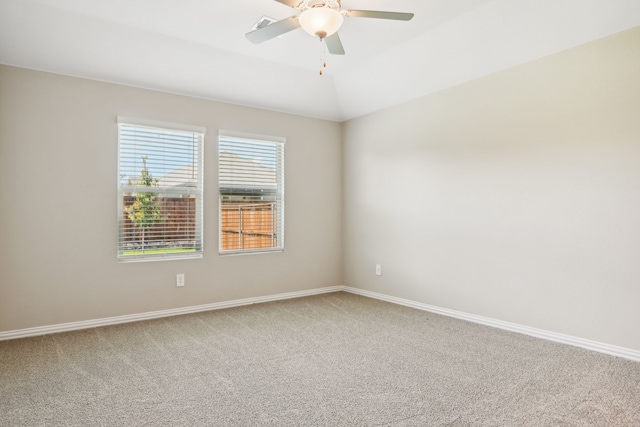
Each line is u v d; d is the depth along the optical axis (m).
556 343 2.97
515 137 3.26
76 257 3.37
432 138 3.94
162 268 3.78
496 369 2.49
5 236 3.09
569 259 2.94
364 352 2.81
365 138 4.73
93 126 3.45
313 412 1.97
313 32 2.46
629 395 2.14
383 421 1.89
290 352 2.82
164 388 2.24
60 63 3.23
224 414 1.96
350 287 4.97
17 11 2.76
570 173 2.93
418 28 3.19
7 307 3.10
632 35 2.62
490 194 3.44
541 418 1.91
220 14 2.90
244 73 3.87
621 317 2.68
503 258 3.35
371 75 4.07
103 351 2.84
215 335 3.21
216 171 4.11
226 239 4.19
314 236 4.85
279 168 4.59
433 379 2.35
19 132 3.15
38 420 1.90
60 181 3.30
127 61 3.38
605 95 2.74
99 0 2.71
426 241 4.01
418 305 4.09
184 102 3.91
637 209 2.61
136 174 3.67
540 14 2.79
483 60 3.34
